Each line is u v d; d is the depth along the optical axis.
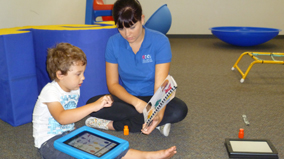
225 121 1.62
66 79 1.04
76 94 1.15
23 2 2.34
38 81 1.69
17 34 1.42
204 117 1.67
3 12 2.12
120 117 1.40
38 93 1.72
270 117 1.67
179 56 3.60
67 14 3.15
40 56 1.60
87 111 1.03
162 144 1.35
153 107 1.12
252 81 2.45
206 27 5.15
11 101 1.49
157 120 1.20
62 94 1.09
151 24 3.77
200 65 3.08
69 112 1.02
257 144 1.29
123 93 1.36
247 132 1.47
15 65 1.45
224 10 5.01
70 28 1.61
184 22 5.16
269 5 4.88
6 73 1.44
